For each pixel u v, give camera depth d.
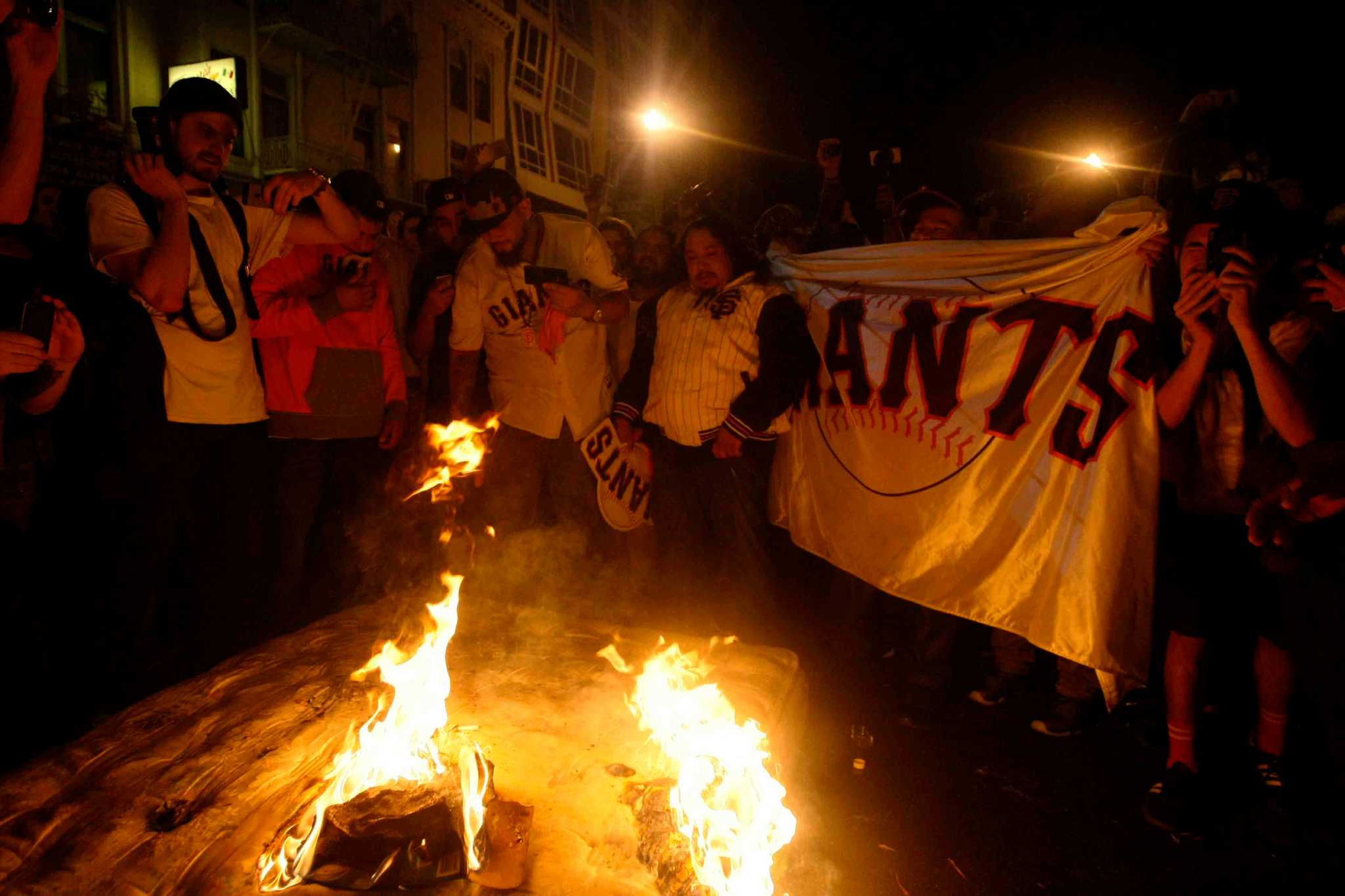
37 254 2.84
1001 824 2.72
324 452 3.73
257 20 16.28
